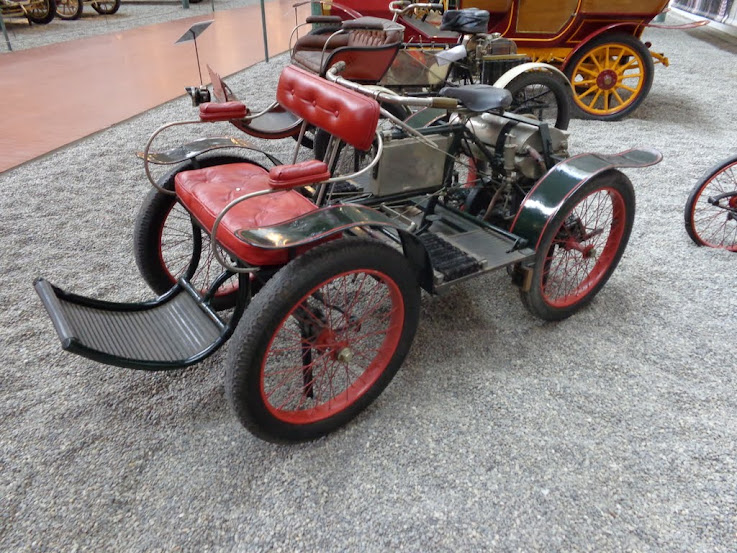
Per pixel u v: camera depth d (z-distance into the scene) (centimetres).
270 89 520
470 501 141
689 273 239
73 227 276
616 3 407
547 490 144
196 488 145
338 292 200
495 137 208
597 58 462
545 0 412
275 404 168
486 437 160
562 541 132
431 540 132
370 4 423
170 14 996
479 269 174
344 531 134
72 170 340
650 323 208
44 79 542
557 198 180
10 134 396
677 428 163
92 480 146
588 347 196
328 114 161
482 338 201
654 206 300
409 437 160
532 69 363
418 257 159
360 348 191
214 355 191
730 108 475
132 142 386
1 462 151
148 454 154
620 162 188
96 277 235
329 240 151
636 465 151
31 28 827
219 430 162
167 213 189
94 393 175
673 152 375
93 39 750
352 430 163
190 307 177
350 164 323
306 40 379
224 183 175
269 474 149
